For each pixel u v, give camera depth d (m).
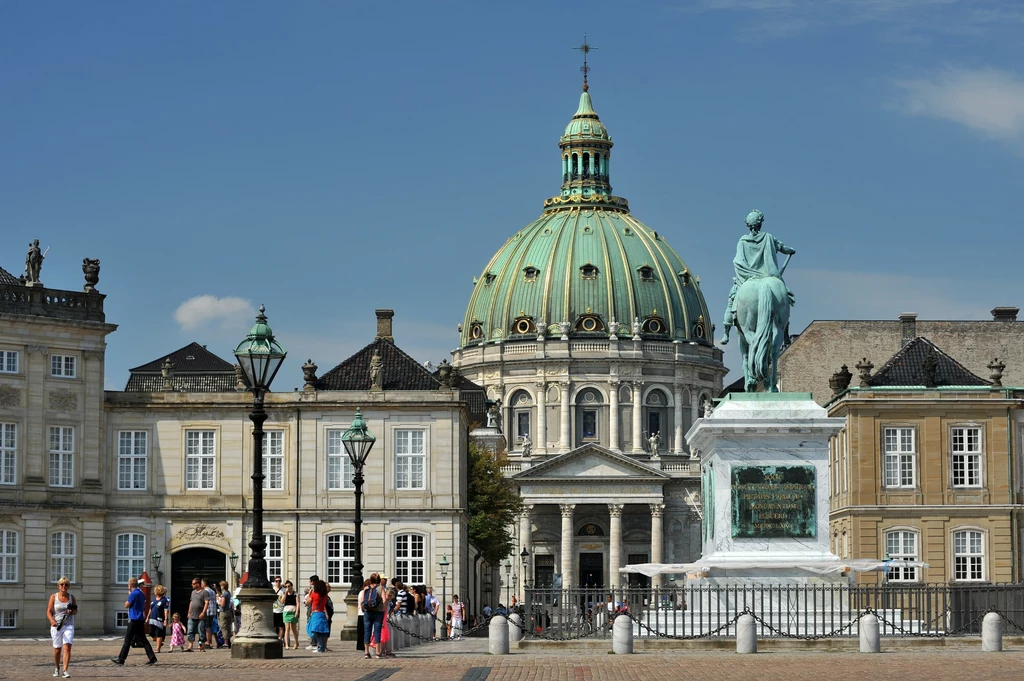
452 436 90.69
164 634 54.16
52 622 39.59
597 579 184.75
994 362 93.00
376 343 101.12
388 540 89.94
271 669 40.84
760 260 45.69
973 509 91.00
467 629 89.88
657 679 34.53
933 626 50.31
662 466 186.12
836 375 103.31
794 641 42.56
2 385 84.88
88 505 87.50
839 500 95.00
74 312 87.56
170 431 89.50
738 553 43.06
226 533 89.38
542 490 178.88
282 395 90.75
